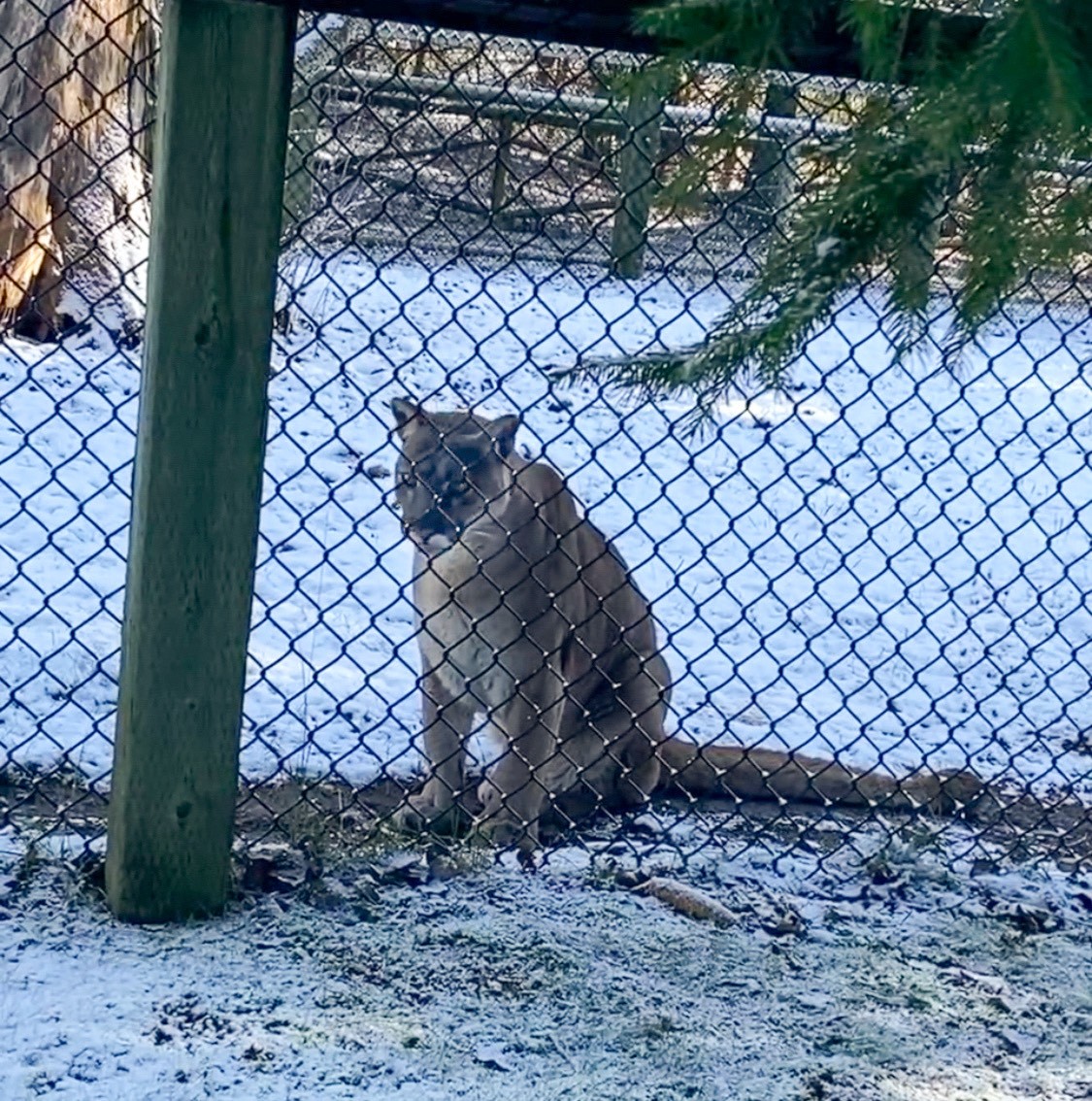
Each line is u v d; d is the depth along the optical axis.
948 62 1.71
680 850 3.97
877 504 8.38
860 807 4.47
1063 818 4.64
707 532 7.61
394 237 7.21
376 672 4.00
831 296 1.90
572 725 4.53
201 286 3.05
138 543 3.14
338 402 8.19
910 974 3.44
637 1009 3.18
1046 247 1.81
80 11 7.42
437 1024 3.04
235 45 2.97
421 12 3.02
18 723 4.54
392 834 3.83
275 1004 3.04
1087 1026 3.27
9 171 7.56
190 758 3.24
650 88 1.87
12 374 7.69
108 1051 2.82
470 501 4.32
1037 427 9.81
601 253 7.40
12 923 3.24
